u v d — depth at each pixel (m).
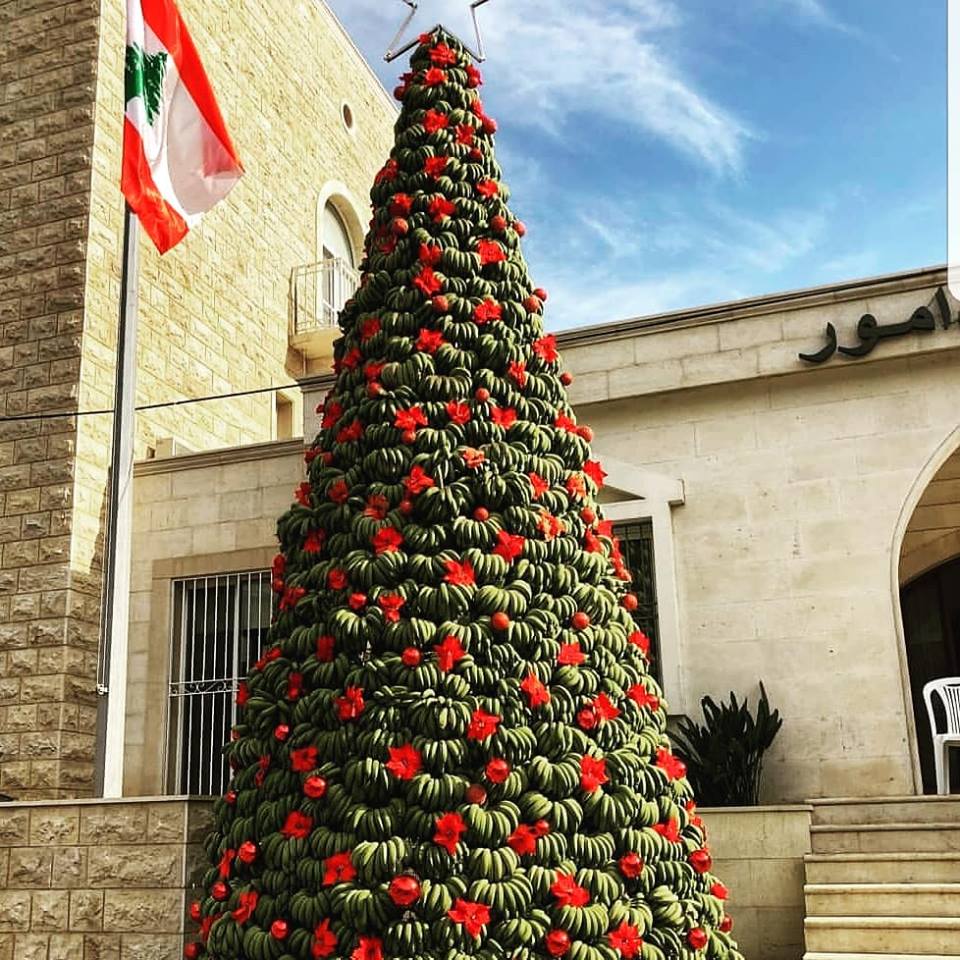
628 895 4.95
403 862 4.65
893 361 10.30
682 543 10.55
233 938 4.89
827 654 9.87
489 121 6.67
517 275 6.23
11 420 12.64
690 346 10.80
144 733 12.16
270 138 17.64
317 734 5.07
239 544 12.43
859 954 7.16
